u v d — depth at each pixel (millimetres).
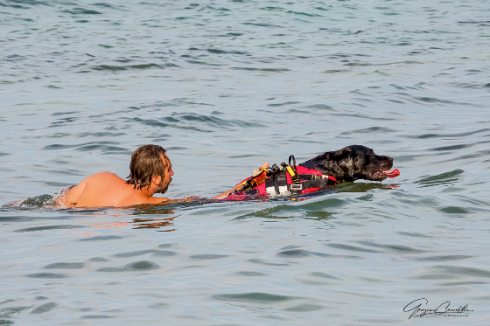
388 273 5656
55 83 23594
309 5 48906
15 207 9109
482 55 30594
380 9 49156
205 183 11242
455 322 4512
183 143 14719
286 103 19891
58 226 7859
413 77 24969
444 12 48312
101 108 19141
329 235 6996
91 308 4895
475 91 21828
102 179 9312
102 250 6629
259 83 24156
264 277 5590
